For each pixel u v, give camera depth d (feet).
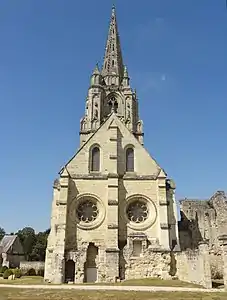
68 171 147.33
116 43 279.08
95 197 144.15
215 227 158.61
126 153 154.92
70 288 98.94
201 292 86.99
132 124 234.17
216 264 134.82
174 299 76.38
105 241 137.28
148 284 109.50
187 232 170.30
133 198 145.89
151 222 141.18
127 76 254.06
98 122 227.81
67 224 138.92
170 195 147.23
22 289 96.17
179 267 127.65
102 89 242.78
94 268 134.10
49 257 134.82
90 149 152.87
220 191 163.22
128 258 130.00
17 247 312.91
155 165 151.74
